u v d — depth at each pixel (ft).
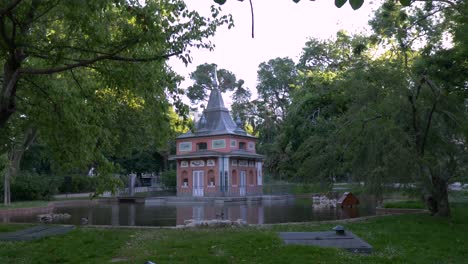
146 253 36.78
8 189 120.37
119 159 202.59
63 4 35.83
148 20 37.27
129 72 40.57
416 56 65.87
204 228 51.34
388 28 65.87
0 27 32.71
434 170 57.41
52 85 44.73
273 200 146.20
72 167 45.68
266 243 38.60
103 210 110.22
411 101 56.54
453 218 58.49
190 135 168.14
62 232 48.62
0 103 33.55
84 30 37.60
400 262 33.27
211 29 40.86
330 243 38.42
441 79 54.13
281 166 110.42
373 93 58.54
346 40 103.40
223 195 153.99
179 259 34.04
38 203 124.06
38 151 167.02
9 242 42.98
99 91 51.78
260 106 243.40
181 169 167.84
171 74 46.88
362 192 61.62
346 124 60.95
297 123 96.68
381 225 52.42
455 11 58.29
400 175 55.47
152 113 48.88
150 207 120.67
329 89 81.76
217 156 158.71
